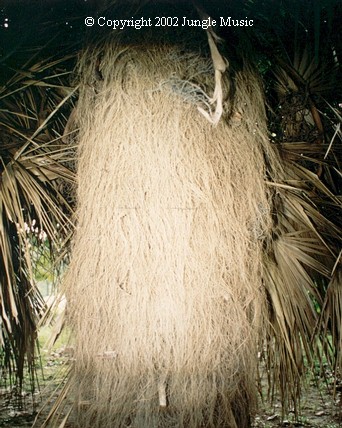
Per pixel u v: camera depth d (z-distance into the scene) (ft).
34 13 9.05
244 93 8.28
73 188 8.73
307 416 12.63
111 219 7.82
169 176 7.72
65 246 8.71
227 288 7.79
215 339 7.75
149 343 7.70
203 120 7.91
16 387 10.31
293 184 8.68
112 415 7.86
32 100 8.92
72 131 8.48
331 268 8.67
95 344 7.94
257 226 8.18
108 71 8.15
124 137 7.86
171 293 7.63
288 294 8.35
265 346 8.86
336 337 8.50
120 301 7.78
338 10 9.26
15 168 8.14
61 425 8.18
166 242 7.64
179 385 7.73
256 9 9.13
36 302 9.21
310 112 9.25
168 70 8.02
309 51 9.18
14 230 8.59
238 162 8.05
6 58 8.61
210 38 7.68
